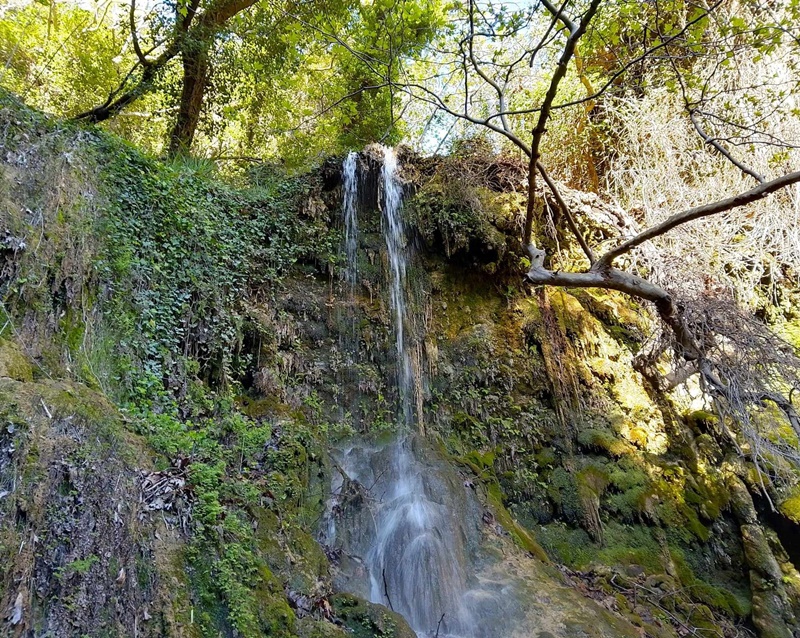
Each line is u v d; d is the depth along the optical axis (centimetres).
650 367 732
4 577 202
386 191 757
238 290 607
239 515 326
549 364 694
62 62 889
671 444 682
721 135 818
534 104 980
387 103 1020
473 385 671
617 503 602
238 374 555
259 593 286
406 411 625
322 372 619
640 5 570
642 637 428
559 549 554
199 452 365
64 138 516
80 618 214
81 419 290
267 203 719
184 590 254
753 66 809
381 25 550
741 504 606
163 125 977
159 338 491
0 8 851
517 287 745
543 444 641
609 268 411
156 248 553
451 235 726
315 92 1086
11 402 259
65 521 237
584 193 852
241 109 1010
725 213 825
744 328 593
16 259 360
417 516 444
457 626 378
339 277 691
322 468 450
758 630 525
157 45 771
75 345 382
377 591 397
